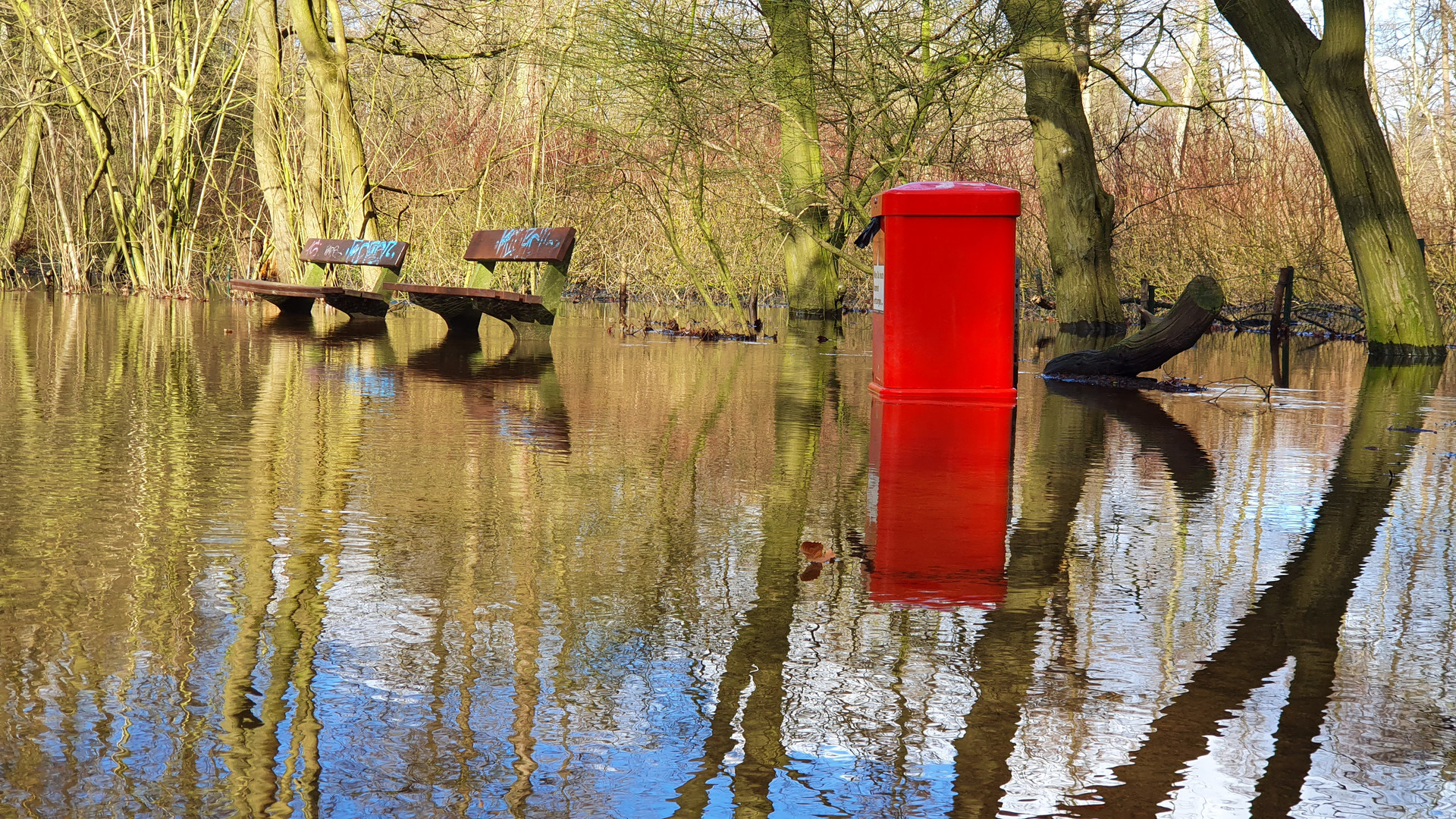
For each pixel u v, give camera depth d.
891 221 7.34
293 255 18.25
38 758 1.84
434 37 20.48
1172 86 28.62
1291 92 13.57
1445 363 12.34
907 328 7.37
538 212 18.59
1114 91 27.58
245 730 1.97
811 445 5.39
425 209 18.80
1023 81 17.17
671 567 3.09
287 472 4.39
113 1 19.36
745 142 16.73
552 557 3.17
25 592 2.73
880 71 13.77
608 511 3.82
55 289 21.16
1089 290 17.02
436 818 1.68
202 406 6.32
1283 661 2.42
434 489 4.14
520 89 20.20
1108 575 3.10
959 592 2.90
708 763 1.88
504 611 2.66
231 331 12.22
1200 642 2.53
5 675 2.19
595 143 16.08
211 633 2.46
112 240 21.98
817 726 2.03
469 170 19.27
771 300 23.39
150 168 19.31
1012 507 4.02
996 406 7.23
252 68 21.02
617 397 7.27
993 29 13.12
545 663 2.32
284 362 9.00
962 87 14.22
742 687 2.21
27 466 4.41
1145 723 2.07
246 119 19.72
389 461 4.71
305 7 17.31
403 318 15.73
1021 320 20.58
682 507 3.91
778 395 7.58
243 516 3.62
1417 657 2.46
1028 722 2.07
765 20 13.97
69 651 2.33
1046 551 3.37
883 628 2.59
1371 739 2.02
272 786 1.77
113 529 3.39
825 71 13.98
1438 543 3.55
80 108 19.45
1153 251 21.73
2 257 21.97
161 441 5.07
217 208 22.86
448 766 1.85
